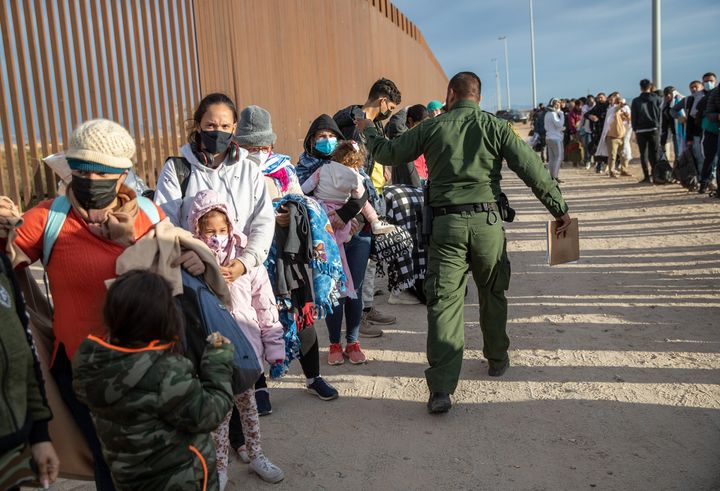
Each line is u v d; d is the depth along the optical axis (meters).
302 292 3.97
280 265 3.82
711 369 4.38
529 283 6.90
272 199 3.91
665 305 5.80
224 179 3.28
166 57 7.30
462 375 4.58
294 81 10.74
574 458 3.39
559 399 4.09
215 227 3.05
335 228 4.56
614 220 10.38
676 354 4.68
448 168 4.02
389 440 3.71
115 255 2.48
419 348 5.20
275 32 10.07
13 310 2.03
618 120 16.55
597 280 6.83
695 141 12.34
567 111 22.06
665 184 14.28
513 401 4.11
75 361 2.14
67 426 2.42
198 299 2.61
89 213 2.46
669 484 3.11
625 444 3.50
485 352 4.52
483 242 4.04
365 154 5.64
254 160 3.58
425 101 25.45
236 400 3.28
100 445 2.42
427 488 3.20
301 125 10.98
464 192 4.03
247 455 3.52
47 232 2.44
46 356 2.45
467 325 5.68
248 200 3.29
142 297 2.11
